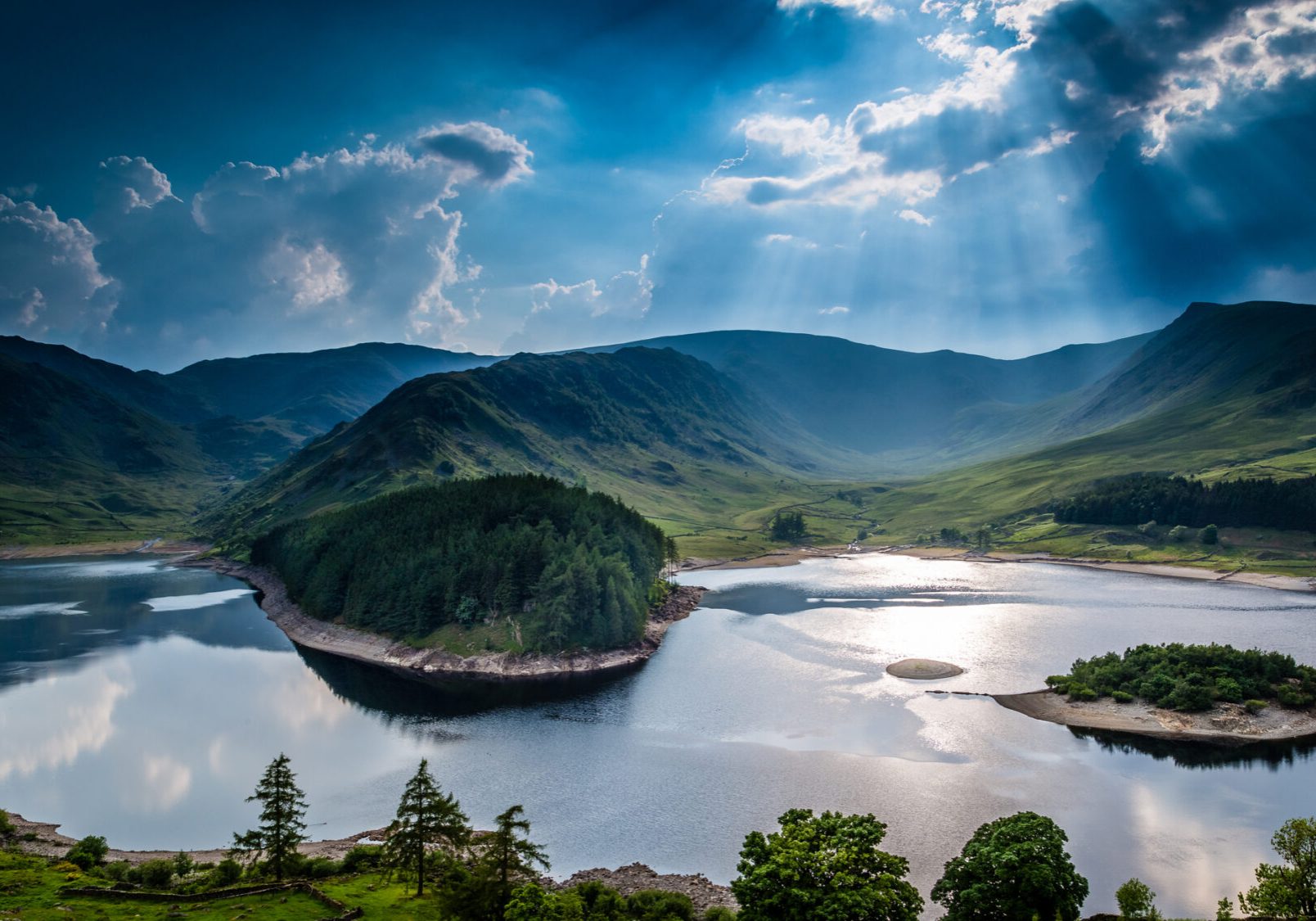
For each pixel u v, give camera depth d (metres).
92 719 129.00
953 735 111.81
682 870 77.88
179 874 75.38
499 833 64.94
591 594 168.88
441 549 190.75
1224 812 87.06
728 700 131.38
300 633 196.75
